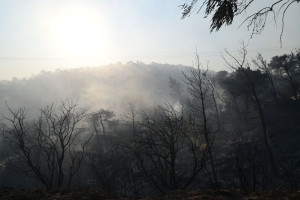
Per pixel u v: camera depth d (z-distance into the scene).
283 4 5.36
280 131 41.53
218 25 5.88
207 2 5.66
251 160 8.86
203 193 5.66
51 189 6.24
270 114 47.75
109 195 5.98
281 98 52.56
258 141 37.50
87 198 5.48
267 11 5.52
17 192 5.84
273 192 5.25
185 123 12.59
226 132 42.03
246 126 47.06
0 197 5.36
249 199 4.91
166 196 5.85
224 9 5.59
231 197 5.38
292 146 35.47
